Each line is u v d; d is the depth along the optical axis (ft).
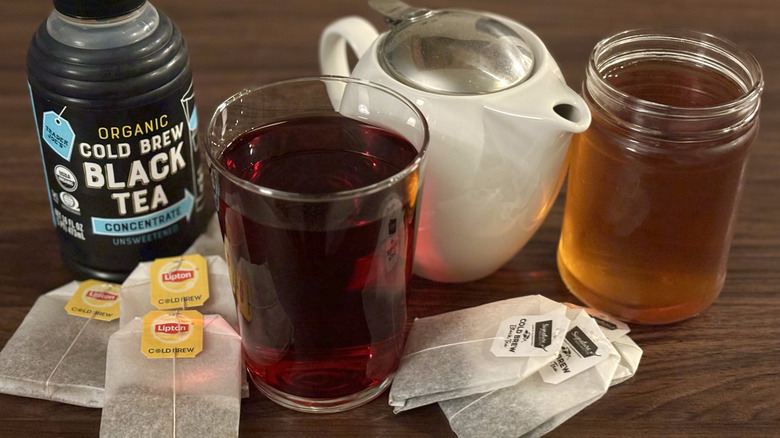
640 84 2.24
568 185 2.30
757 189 2.54
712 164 2.10
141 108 2.18
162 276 2.26
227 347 2.16
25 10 3.05
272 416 2.12
